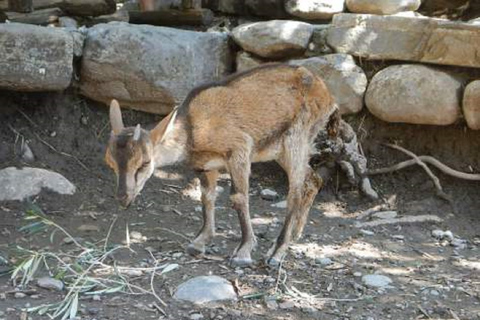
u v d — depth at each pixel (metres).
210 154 7.28
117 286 6.69
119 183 6.65
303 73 7.52
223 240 7.97
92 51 9.61
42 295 6.49
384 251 7.89
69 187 8.92
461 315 6.45
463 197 9.13
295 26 9.66
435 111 9.07
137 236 7.98
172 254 7.51
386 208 9.10
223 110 7.21
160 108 9.82
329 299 6.66
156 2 10.88
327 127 8.00
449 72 9.21
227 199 9.18
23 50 9.04
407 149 9.61
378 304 6.61
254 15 11.06
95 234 7.97
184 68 9.63
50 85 9.27
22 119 9.66
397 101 9.17
